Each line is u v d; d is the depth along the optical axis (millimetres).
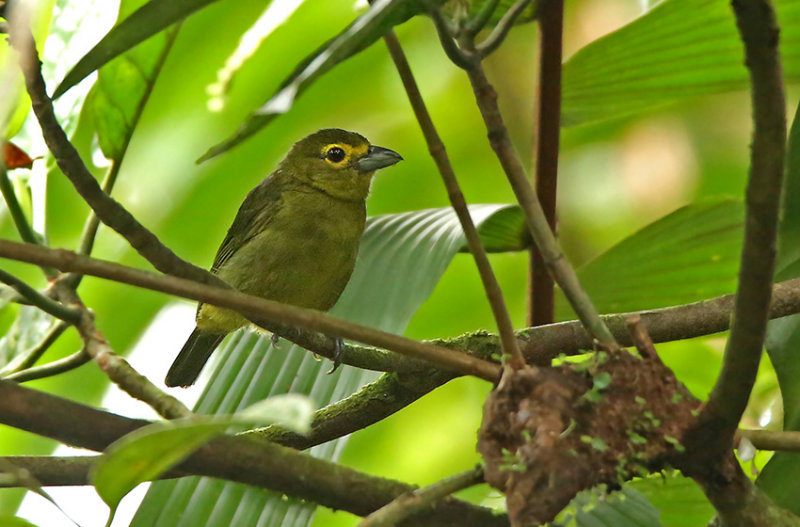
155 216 12211
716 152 13211
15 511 8688
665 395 4711
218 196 12484
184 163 12180
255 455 4852
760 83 3869
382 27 4270
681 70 7855
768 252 4129
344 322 4426
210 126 12164
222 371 7480
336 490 4918
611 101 8180
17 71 4465
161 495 6355
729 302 6438
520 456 4441
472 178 12695
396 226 7785
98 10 6848
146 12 4125
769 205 4027
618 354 4746
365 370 7355
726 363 4469
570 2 13969
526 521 4355
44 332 7035
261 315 4336
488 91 4645
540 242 4770
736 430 4766
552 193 8258
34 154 7074
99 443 4676
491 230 8281
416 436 11727
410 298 7207
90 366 10859
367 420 6488
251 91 12055
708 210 8367
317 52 4238
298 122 12742
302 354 7508
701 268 8492
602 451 4555
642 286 8586
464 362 4641
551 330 6410
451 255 7324
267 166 12656
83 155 11578
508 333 4641
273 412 3469
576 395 4637
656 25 7543
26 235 6496
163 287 4238
